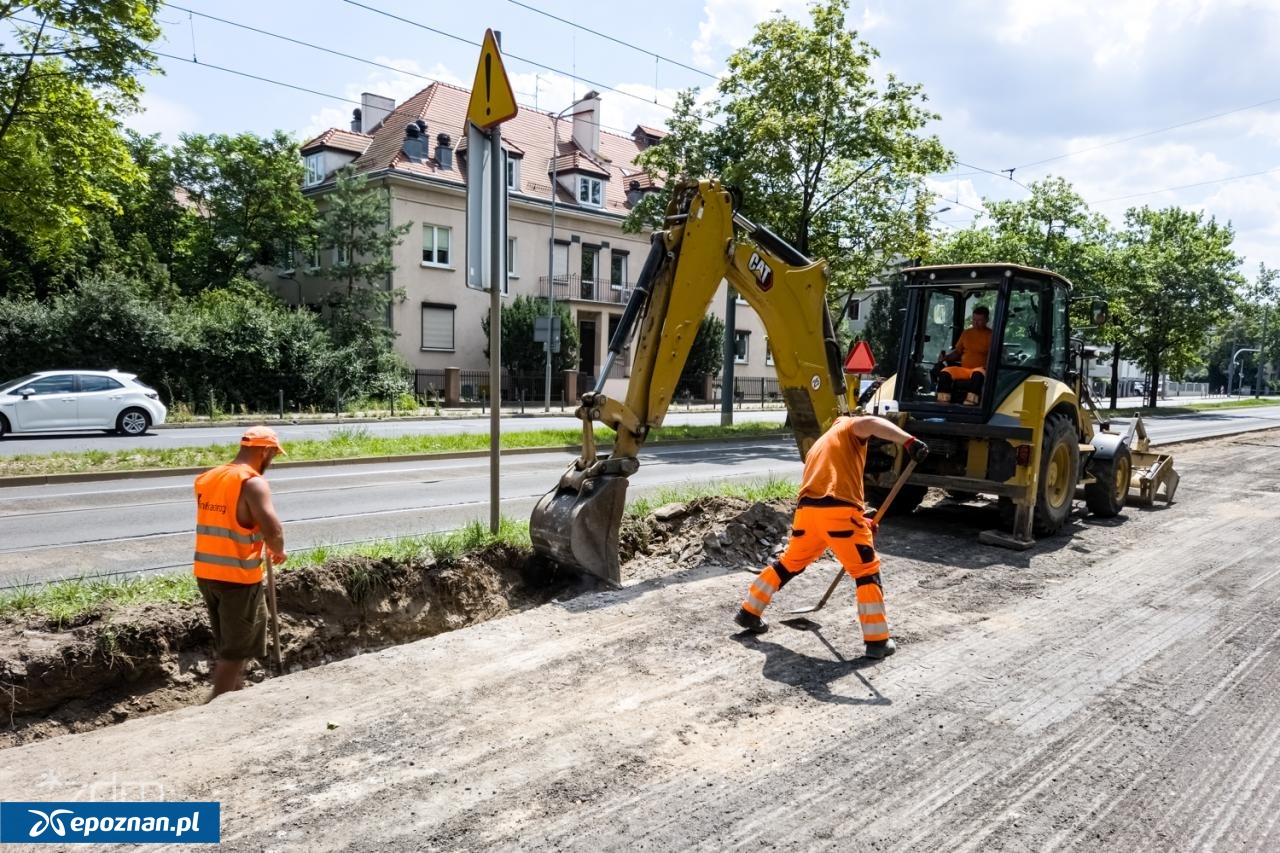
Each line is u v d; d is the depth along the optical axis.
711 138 22.12
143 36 16.80
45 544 7.57
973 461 8.25
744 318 42.75
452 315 32.97
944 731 3.95
